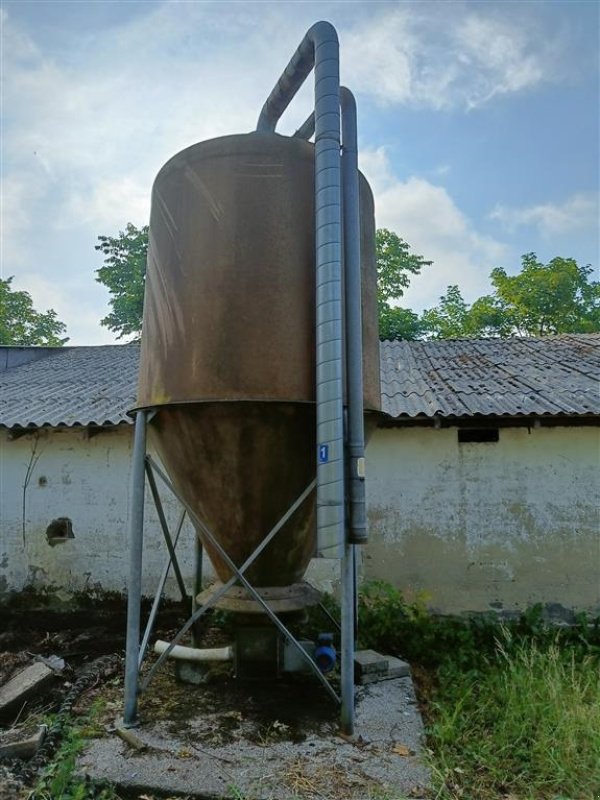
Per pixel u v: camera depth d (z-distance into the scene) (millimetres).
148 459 3852
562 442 6047
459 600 6012
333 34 3691
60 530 6734
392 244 18078
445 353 9180
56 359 10805
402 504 6188
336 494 3281
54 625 6309
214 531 3814
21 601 6660
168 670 4559
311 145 3830
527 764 3201
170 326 3648
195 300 3564
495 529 6047
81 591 6602
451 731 3486
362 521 3404
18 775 3062
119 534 6637
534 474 6055
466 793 2934
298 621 4391
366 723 3617
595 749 3281
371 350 4070
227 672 4395
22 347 10828
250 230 3564
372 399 3988
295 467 3590
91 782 2932
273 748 3268
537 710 3766
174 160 3861
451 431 6215
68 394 7832
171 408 3574
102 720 3664
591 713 3643
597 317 21109
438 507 6145
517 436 6133
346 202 3699
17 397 7781
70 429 6754
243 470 3555
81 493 6746
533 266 22172
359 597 5922
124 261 17047
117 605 6531
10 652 5312
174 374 3562
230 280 3521
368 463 6285
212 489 3662
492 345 9617
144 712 3734
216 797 2828
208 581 6355
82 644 5578
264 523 3707
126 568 6582
